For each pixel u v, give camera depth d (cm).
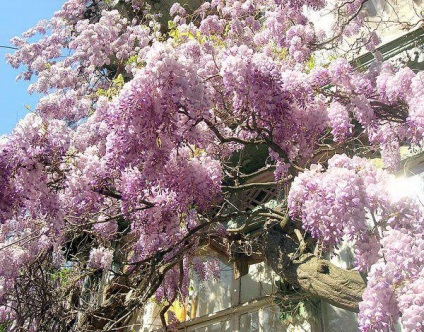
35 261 680
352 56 679
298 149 449
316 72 454
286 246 523
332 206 336
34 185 402
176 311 762
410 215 324
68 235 668
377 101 450
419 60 650
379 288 305
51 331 694
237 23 704
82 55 898
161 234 514
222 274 726
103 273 773
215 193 450
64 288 729
